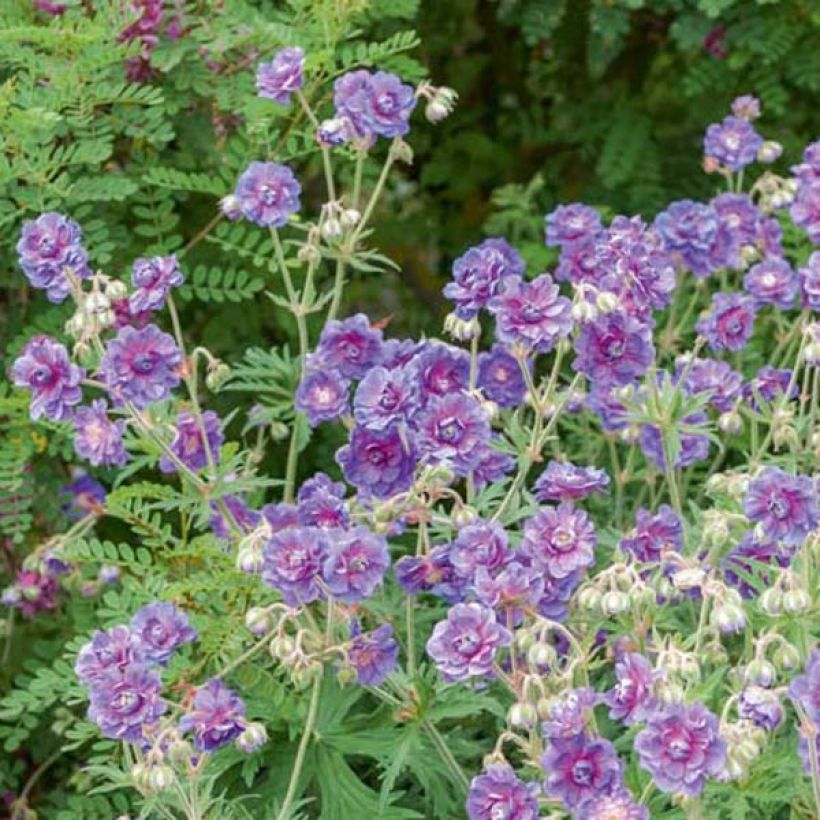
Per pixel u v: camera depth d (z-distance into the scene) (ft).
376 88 18.95
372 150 27.99
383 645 16.12
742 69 28.27
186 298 23.18
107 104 22.99
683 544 17.89
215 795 18.78
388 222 31.07
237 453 20.88
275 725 18.08
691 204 21.31
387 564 15.05
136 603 19.44
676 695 13.93
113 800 21.22
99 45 21.93
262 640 17.02
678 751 13.37
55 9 23.11
